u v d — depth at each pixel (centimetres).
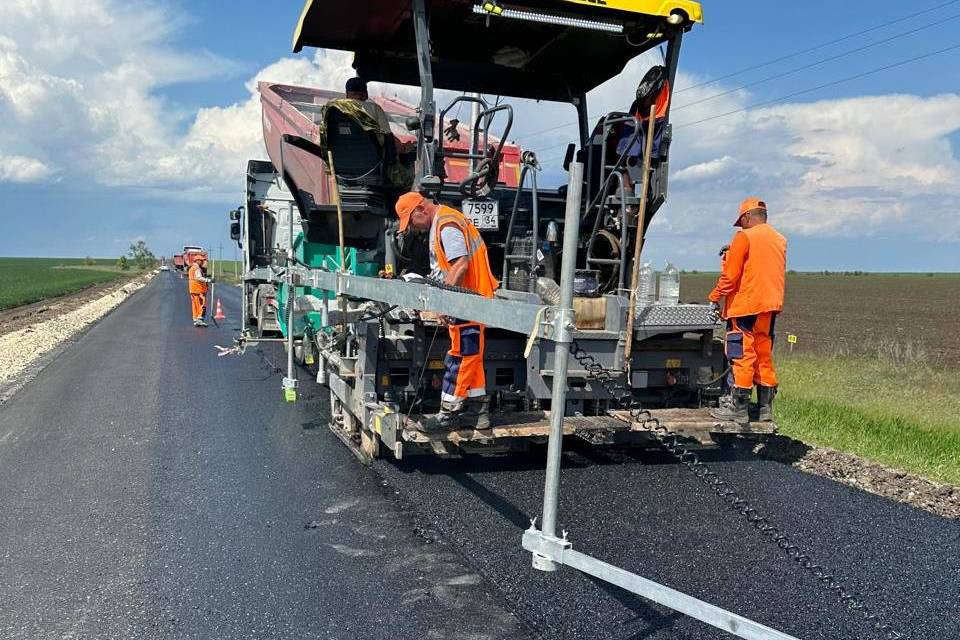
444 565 392
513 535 434
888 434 714
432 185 555
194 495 502
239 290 3750
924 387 1063
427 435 493
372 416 534
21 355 1236
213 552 409
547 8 578
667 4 575
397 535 434
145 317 2091
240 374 1021
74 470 559
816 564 397
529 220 677
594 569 274
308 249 902
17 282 5072
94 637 320
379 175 690
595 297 578
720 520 463
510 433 504
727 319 580
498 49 695
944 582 379
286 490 513
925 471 600
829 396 906
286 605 348
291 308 715
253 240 1175
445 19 626
